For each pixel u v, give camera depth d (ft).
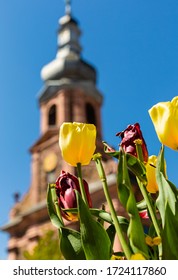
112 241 1.90
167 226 1.57
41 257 7.65
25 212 35.29
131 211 1.60
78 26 49.85
